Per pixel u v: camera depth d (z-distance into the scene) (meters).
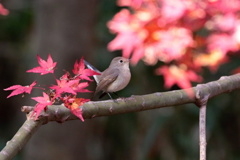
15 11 15.98
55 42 11.62
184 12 8.28
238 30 8.42
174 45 8.23
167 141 13.99
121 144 14.94
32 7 15.85
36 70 4.45
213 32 8.79
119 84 7.16
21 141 4.21
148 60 8.80
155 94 5.24
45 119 4.44
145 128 14.22
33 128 4.33
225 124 15.01
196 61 8.74
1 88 17.64
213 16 8.63
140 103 5.11
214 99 13.67
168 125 13.95
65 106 4.32
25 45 16.39
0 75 17.53
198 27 8.68
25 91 4.31
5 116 17.72
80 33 11.71
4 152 4.06
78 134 11.96
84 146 12.14
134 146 14.43
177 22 8.52
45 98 4.27
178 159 13.92
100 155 15.02
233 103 14.16
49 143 11.75
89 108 4.81
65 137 11.82
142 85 13.86
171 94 5.29
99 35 13.95
